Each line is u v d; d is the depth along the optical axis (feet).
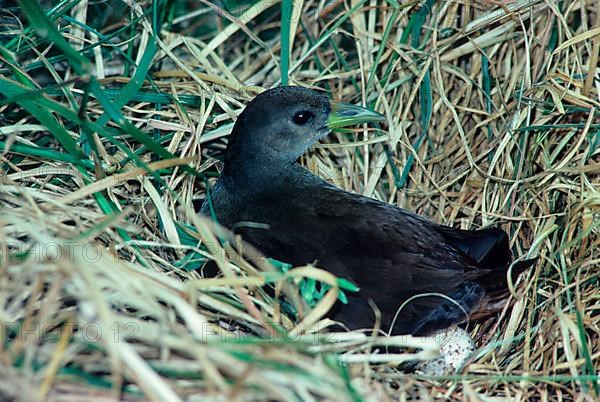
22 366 20.44
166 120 33.63
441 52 35.04
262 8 35.12
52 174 29.66
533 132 32.53
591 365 24.03
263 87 35.17
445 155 34.22
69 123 32.24
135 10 33.19
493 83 34.99
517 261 26.76
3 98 31.14
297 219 28.94
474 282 26.91
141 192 29.94
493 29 34.37
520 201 31.48
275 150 30.78
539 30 34.27
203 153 34.58
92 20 36.81
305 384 20.38
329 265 27.32
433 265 27.37
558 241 29.86
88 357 21.06
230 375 21.22
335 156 36.14
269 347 20.85
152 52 30.96
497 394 25.58
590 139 31.17
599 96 31.40
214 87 34.88
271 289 27.17
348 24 38.01
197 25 39.06
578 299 25.77
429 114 33.55
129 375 20.15
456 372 26.08
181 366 20.83
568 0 33.99
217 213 30.96
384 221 28.48
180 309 21.21
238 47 39.65
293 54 38.29
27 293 22.12
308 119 31.07
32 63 31.68
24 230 23.26
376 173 34.42
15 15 32.50
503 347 27.96
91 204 28.60
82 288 20.59
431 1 34.12
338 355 23.52
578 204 28.76
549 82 32.04
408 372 26.94
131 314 23.48
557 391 24.79
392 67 34.73
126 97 30.14
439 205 33.88
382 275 27.02
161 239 28.66
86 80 24.95
